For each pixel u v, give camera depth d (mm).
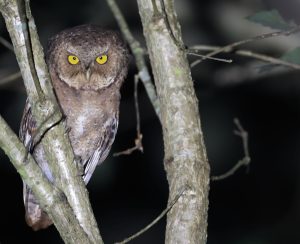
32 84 6320
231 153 14156
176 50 7039
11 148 5957
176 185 6629
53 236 14734
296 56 8844
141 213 14695
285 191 14820
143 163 14648
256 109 14531
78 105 9789
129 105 14258
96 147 10266
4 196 14367
